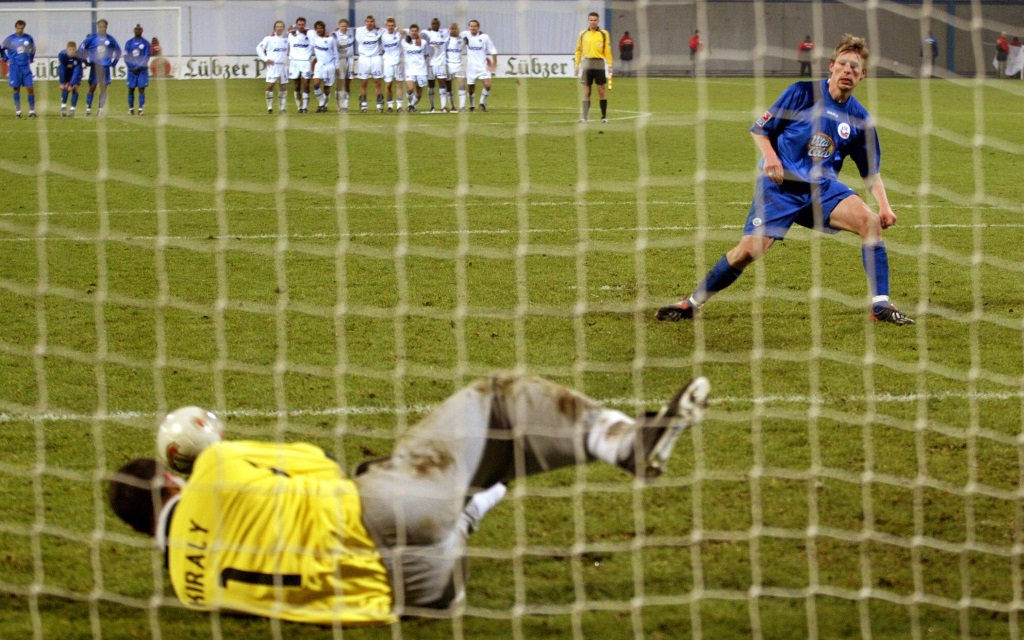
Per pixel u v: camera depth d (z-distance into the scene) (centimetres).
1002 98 4281
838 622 554
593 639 543
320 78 3575
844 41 1041
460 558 560
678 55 5706
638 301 1213
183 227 1691
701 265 1378
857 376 936
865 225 1070
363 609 547
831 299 1220
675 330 1089
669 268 1402
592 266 1409
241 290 1277
